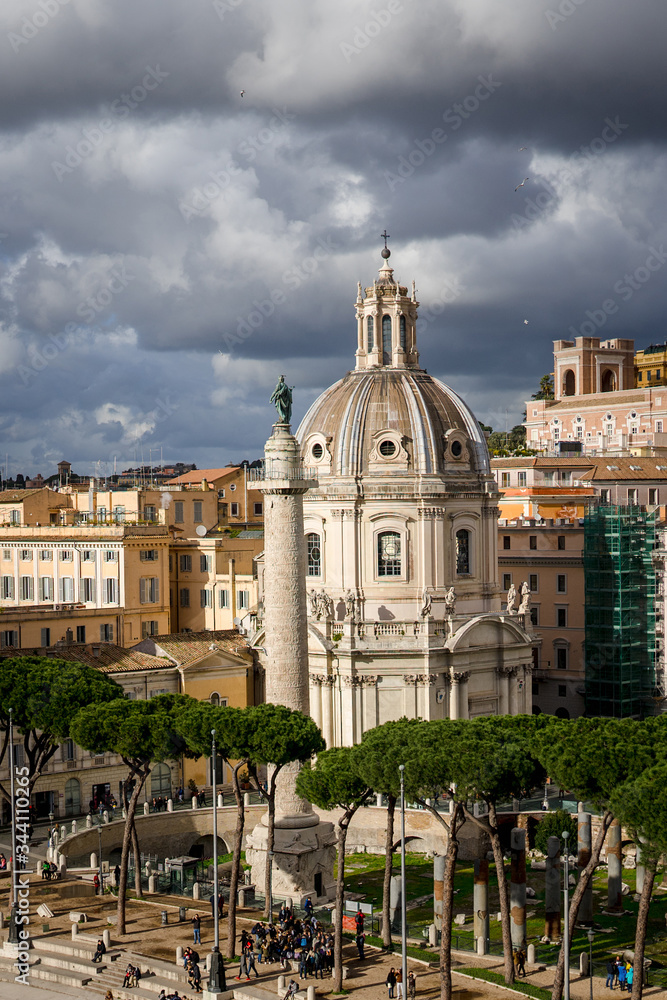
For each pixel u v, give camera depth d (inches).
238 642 4726.9
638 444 7066.9
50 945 3058.6
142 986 2819.9
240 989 2741.1
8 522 6269.7
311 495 4552.2
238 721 3083.2
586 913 3270.2
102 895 3469.5
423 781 2701.8
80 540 5280.5
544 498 5866.1
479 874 3100.4
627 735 2593.5
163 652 4522.6
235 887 2960.1
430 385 4677.7
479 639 4478.3
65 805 4183.1
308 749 3102.9
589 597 5201.8
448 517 4525.1
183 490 6166.3
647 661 5172.2
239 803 3036.4
